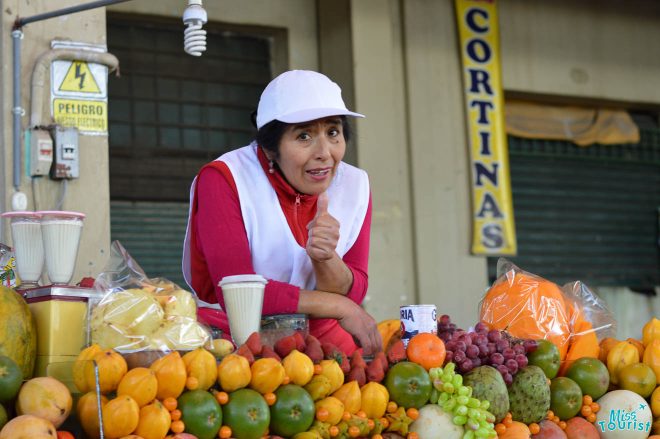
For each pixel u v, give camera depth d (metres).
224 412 2.06
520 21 6.95
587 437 2.59
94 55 3.91
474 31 6.66
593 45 7.21
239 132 6.22
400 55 6.48
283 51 6.27
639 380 2.69
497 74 6.70
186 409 1.99
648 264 7.52
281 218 2.65
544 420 2.54
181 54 6.08
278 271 2.69
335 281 2.61
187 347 2.13
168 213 5.99
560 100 7.13
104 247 3.89
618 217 7.42
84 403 1.94
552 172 7.21
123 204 5.86
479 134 6.61
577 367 2.67
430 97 6.51
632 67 7.34
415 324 2.57
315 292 2.55
